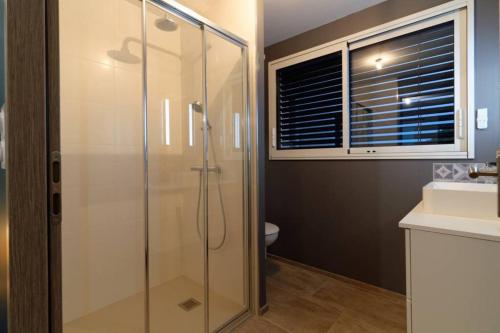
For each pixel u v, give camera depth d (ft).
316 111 8.07
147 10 5.72
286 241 8.64
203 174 6.18
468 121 5.44
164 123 6.50
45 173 1.28
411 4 6.15
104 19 5.49
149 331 5.18
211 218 6.14
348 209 7.27
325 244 7.73
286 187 8.64
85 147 5.35
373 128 6.92
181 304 6.01
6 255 1.19
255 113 5.91
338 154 7.39
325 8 6.85
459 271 3.36
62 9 4.95
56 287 1.33
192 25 5.94
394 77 6.57
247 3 5.95
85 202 5.37
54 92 1.32
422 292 3.61
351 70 7.31
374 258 6.84
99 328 5.25
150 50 6.10
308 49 7.93
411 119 6.32
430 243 3.54
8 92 1.17
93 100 5.43
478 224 3.59
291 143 8.70
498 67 5.16
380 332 5.21
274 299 6.46
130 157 6.03
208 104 6.07
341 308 6.05
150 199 6.31
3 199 1.20
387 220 6.61
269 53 8.99
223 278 6.03
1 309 1.21
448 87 5.81
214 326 5.36
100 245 5.59
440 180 5.83
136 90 6.04
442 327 3.49
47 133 1.29
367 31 6.77
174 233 6.72
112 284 5.76
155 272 6.41
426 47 6.11
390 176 6.55
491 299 3.18
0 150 1.22
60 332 1.34
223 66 5.98
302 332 5.25
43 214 1.28
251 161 5.97
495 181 5.22
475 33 5.39
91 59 5.37
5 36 1.17
